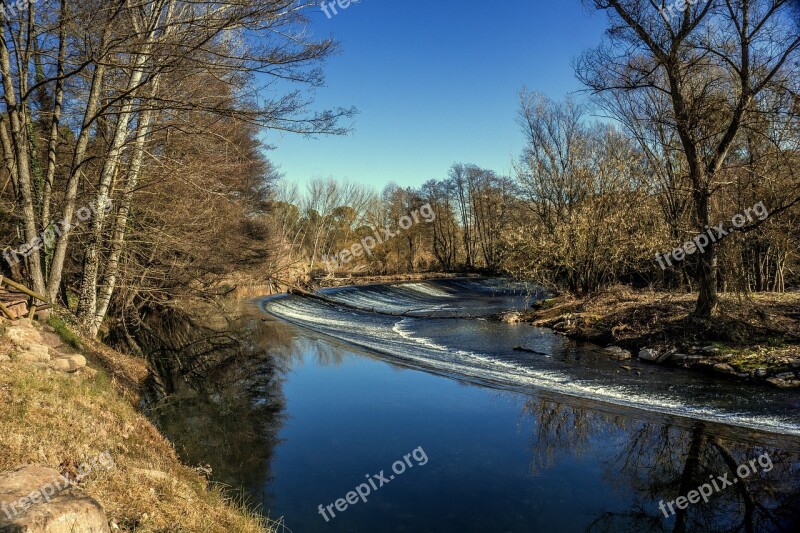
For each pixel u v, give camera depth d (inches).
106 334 569.6
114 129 456.1
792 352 404.5
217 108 337.7
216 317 947.3
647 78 518.6
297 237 2048.5
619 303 670.5
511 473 267.7
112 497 159.5
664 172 753.0
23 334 286.7
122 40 317.7
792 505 224.5
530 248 862.5
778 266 734.5
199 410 385.4
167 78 390.9
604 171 754.8
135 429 255.0
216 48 339.0
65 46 382.3
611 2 490.3
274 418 362.9
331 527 213.9
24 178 375.2
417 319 893.2
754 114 470.6
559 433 322.3
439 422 349.7
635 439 306.2
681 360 449.7
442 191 2385.6
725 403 349.7
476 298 1363.2
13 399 197.9
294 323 877.2
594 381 422.3
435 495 243.6
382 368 518.6
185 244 518.0
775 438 293.6
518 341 607.5
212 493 225.5
